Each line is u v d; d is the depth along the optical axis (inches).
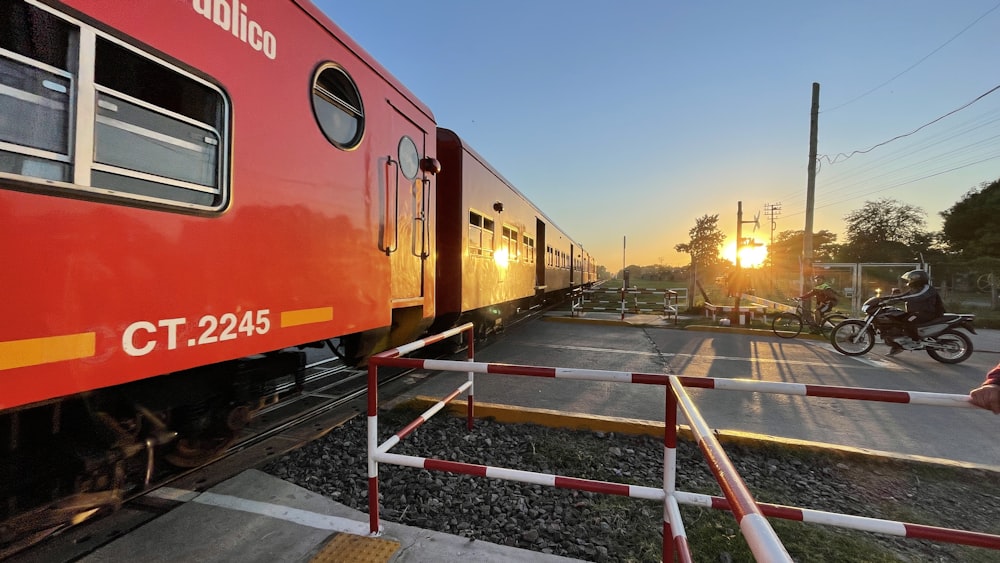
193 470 128.5
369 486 98.1
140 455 100.0
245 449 146.3
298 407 189.8
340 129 130.0
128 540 95.4
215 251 88.6
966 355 303.9
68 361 64.9
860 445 160.7
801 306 509.4
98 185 69.8
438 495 119.1
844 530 107.8
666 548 84.7
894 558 97.2
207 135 87.9
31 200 61.6
